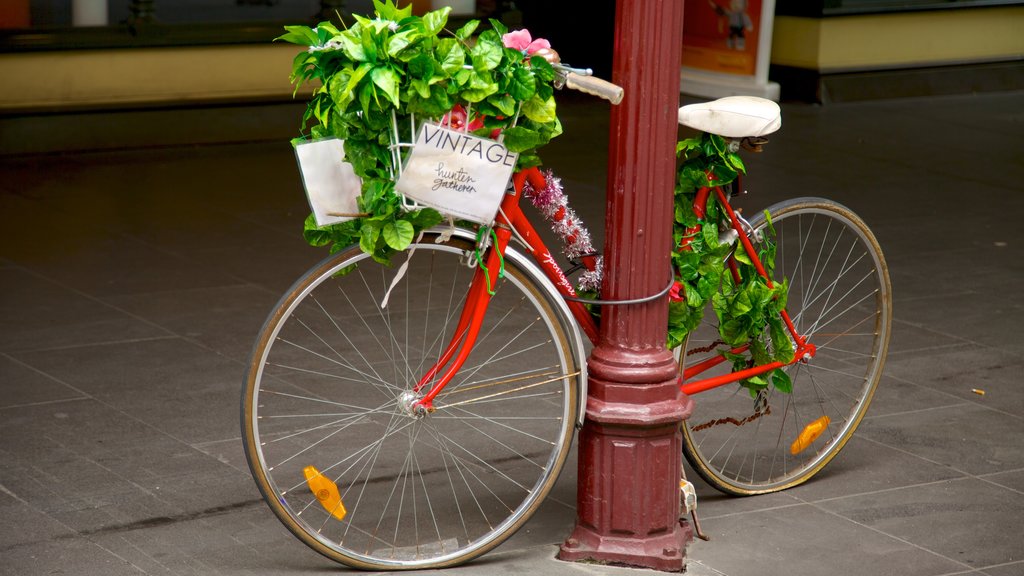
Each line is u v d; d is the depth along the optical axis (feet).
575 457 14.44
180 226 24.44
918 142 34.71
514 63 10.52
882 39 40.98
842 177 30.17
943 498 13.51
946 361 17.92
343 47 10.26
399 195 10.65
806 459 14.37
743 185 29.01
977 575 11.77
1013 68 43.42
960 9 41.83
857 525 12.81
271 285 20.71
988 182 30.22
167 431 14.71
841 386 16.72
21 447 14.10
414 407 11.82
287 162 30.50
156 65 31.78
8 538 11.96
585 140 33.68
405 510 12.91
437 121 10.48
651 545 11.76
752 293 12.75
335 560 11.53
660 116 11.16
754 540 12.41
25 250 22.40
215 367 16.87
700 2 40.32
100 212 25.31
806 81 40.24
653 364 11.59
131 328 18.38
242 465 13.87
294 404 15.60
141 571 11.43
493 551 12.10
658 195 11.32
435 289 20.58
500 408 15.71
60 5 30.50
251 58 33.06
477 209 10.88
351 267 11.21
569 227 11.70
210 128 32.37
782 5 40.57
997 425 15.60
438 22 10.40
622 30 11.05
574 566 11.76
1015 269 22.86
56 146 30.60
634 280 11.43
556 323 11.69
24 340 17.71
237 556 11.82
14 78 30.14
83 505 12.74
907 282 21.89
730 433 15.08
